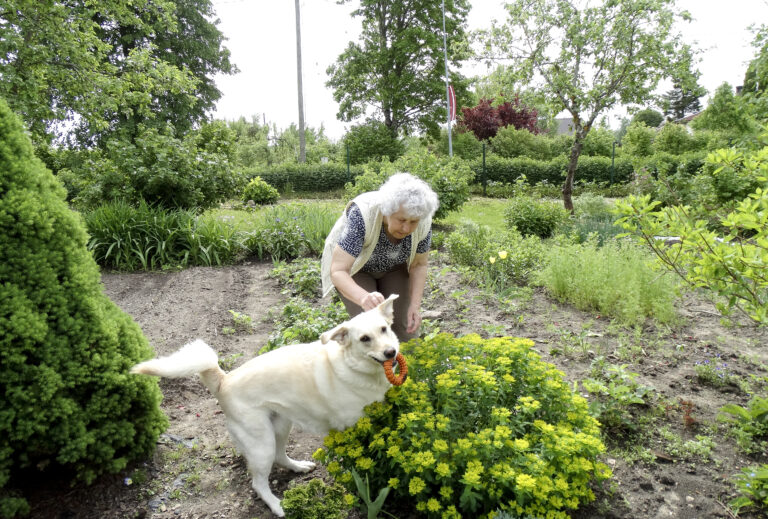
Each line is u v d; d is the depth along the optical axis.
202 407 4.00
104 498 2.90
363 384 2.76
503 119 33.88
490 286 6.71
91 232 8.45
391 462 2.56
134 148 10.66
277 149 42.16
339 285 3.12
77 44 11.60
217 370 2.84
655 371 4.32
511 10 12.70
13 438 2.54
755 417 3.41
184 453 3.36
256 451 2.75
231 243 9.00
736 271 3.04
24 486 2.88
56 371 2.69
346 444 2.73
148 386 3.11
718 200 9.53
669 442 3.36
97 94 12.21
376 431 2.82
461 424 2.78
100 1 13.29
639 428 3.49
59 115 11.59
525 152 29.83
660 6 11.47
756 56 9.44
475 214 14.60
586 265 6.34
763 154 3.32
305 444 3.52
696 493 2.93
